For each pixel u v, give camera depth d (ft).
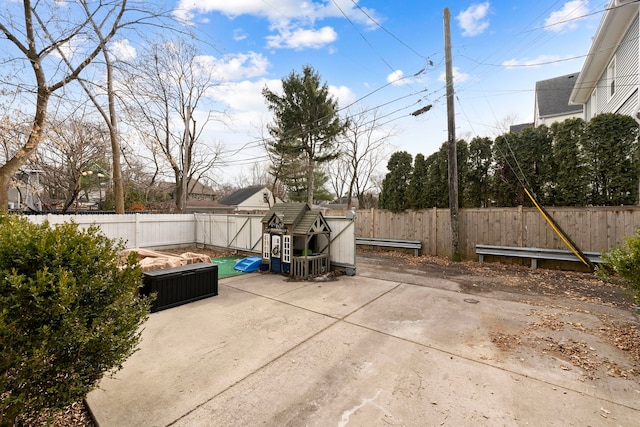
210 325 12.55
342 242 22.44
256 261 24.09
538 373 8.53
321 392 7.72
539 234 23.36
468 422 6.55
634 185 20.10
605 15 23.73
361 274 22.12
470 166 27.45
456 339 10.89
